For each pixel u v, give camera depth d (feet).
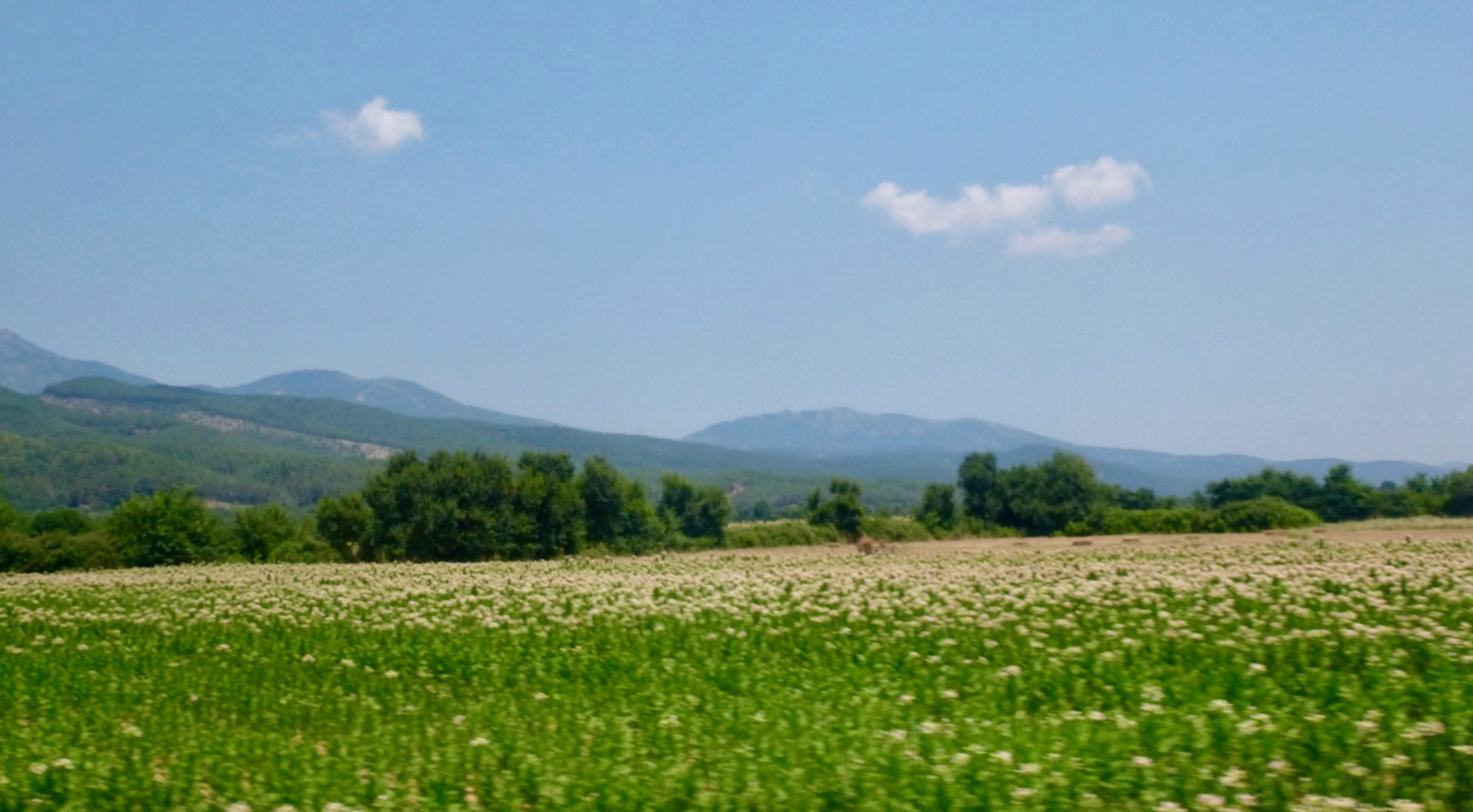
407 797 38.40
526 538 277.03
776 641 70.79
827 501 320.91
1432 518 299.79
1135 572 111.75
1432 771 35.35
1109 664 54.85
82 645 82.23
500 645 73.87
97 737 49.24
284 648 77.77
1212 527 270.26
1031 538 320.91
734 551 260.01
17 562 241.55
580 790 37.37
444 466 280.72
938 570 127.24
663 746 43.47
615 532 291.17
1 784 40.45
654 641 72.64
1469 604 73.26
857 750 40.42
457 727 48.80
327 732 50.67
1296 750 37.73
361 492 281.13
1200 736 39.34
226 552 278.67
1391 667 51.39
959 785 35.70
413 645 74.59
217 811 38.27
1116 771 36.29
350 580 145.79
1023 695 50.67
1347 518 370.53
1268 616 70.03
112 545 259.80
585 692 58.34
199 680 64.80
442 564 207.00
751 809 35.42
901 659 61.41
